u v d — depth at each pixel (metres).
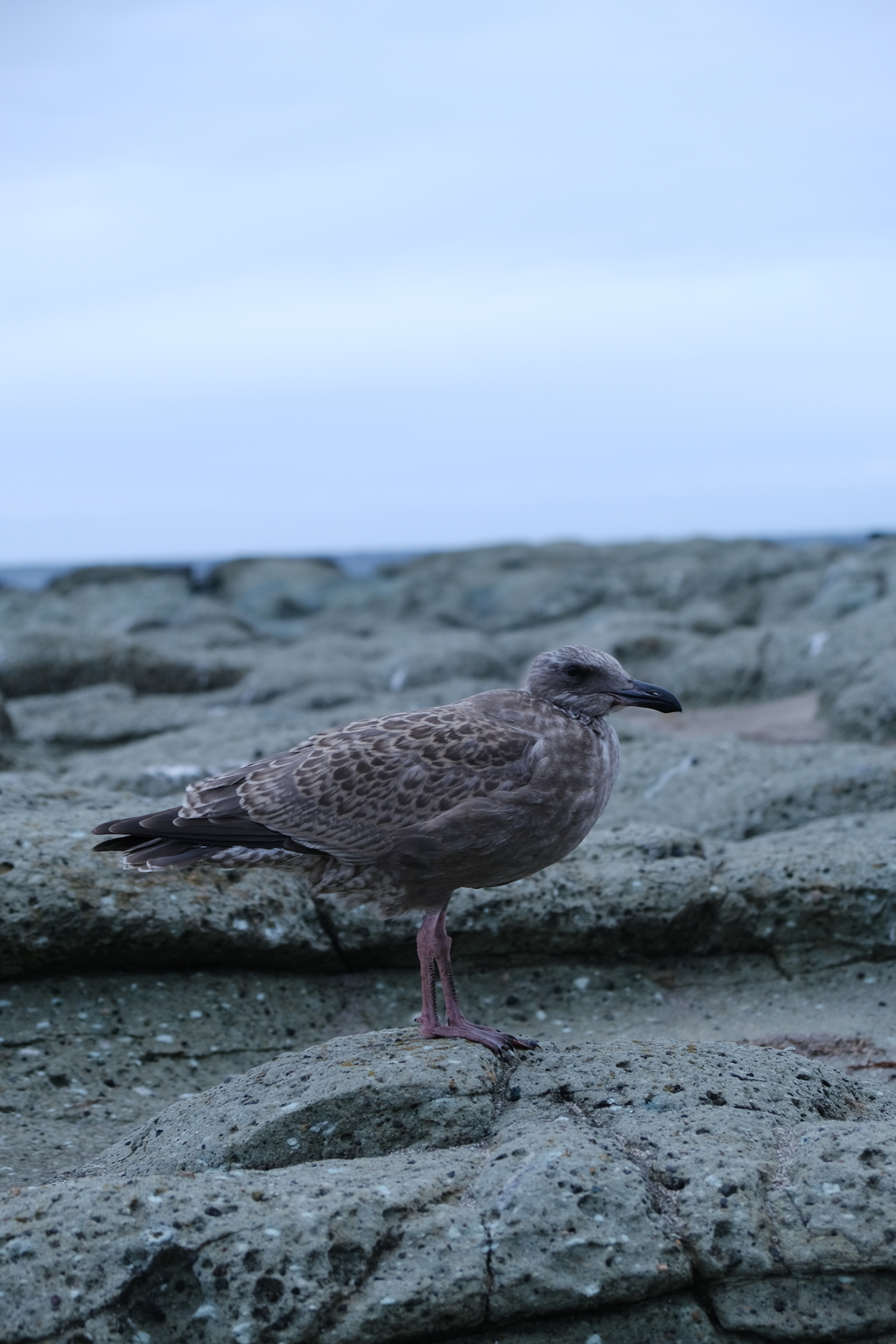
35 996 6.77
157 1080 6.39
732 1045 5.47
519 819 5.45
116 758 12.73
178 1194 4.17
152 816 5.67
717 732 15.52
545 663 6.03
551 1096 5.00
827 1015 7.07
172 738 13.38
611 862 7.91
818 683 16.94
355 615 31.70
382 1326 3.95
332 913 7.44
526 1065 5.26
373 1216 4.13
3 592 33.12
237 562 37.34
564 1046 5.64
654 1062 5.17
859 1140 4.44
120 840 5.71
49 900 6.70
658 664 19.14
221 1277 3.95
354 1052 5.43
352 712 14.95
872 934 7.46
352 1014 7.20
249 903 7.18
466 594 32.41
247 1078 5.42
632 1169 4.32
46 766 12.27
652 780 10.87
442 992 7.33
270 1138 4.87
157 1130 5.34
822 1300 4.09
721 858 7.95
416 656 19.70
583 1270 4.04
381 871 5.59
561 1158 4.33
